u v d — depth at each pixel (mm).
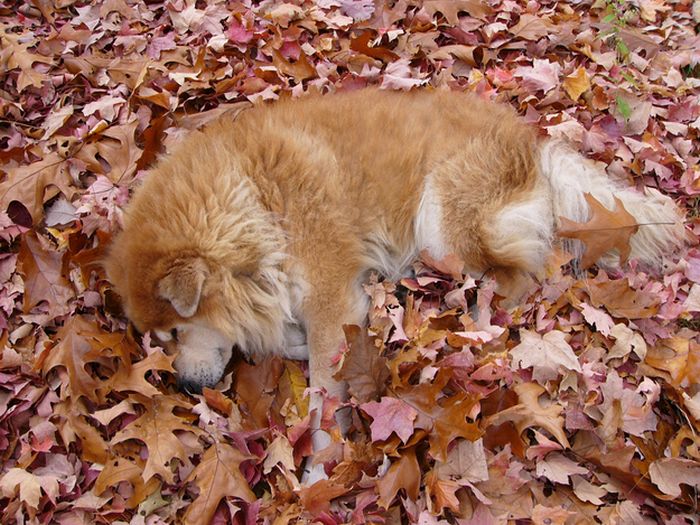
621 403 1612
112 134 1916
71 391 1628
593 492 1560
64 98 1996
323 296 1708
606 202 1795
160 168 1730
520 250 1752
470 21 2227
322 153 1724
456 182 1760
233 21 2143
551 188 1810
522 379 1671
